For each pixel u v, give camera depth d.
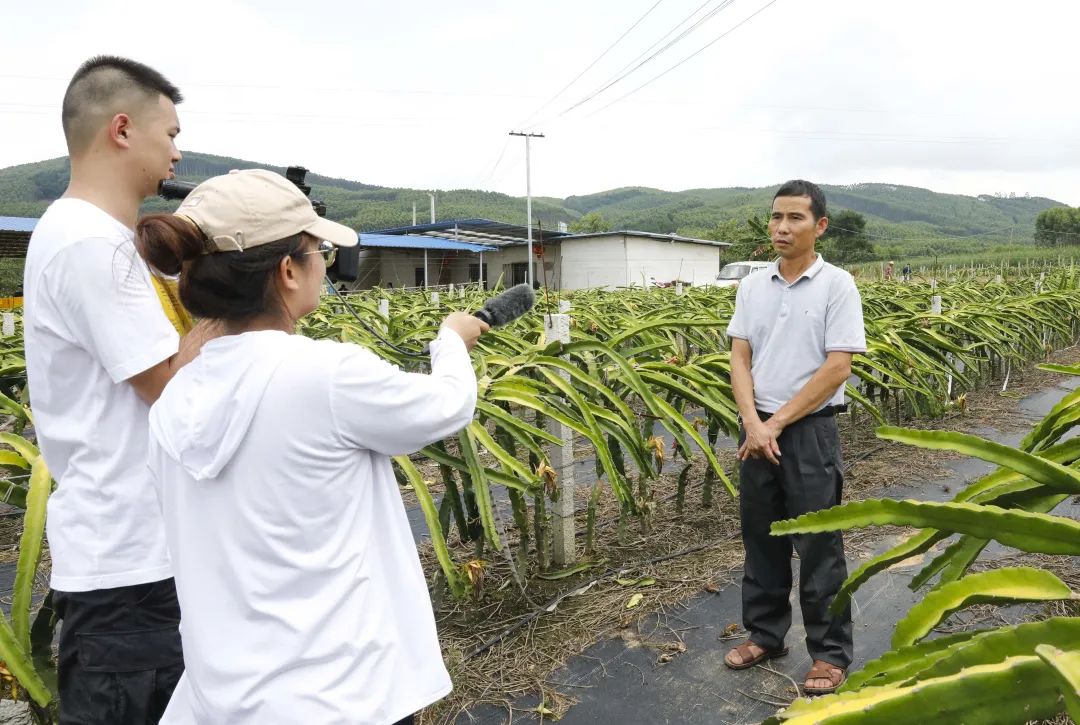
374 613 1.08
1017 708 0.74
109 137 1.49
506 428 2.77
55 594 1.56
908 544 1.26
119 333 1.39
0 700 2.29
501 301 1.43
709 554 3.26
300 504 1.04
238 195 1.06
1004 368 7.68
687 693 2.29
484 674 2.43
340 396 1.04
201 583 1.08
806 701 0.87
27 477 2.12
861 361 4.36
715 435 3.75
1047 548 0.97
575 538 3.52
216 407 1.04
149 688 1.50
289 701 1.02
